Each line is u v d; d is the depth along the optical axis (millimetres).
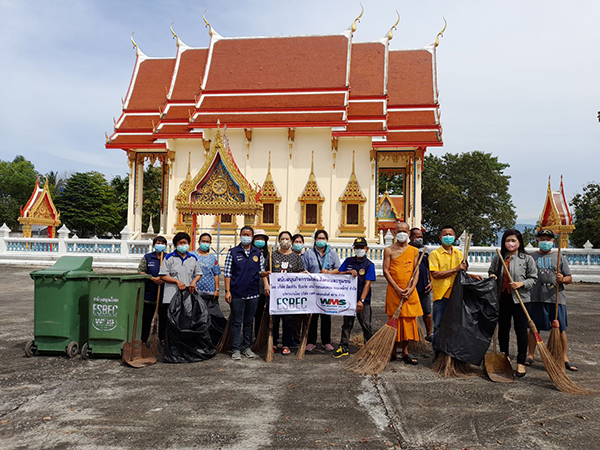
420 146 22797
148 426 4078
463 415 4418
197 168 23688
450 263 6508
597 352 7000
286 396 4906
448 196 44375
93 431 3965
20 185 58688
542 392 5145
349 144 22656
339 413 4426
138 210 25641
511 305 6254
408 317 6273
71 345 6223
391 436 3926
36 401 4676
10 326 8391
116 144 24469
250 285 6516
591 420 4328
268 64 25062
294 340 7457
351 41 25250
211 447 3678
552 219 19250
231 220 22641
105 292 6172
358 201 22188
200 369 5938
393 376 5707
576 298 13086
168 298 6520
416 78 25750
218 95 24391
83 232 48500
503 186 47750
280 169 22844
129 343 6105
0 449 3592
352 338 7859
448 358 5801
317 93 23672
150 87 27266
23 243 21359
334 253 7461
